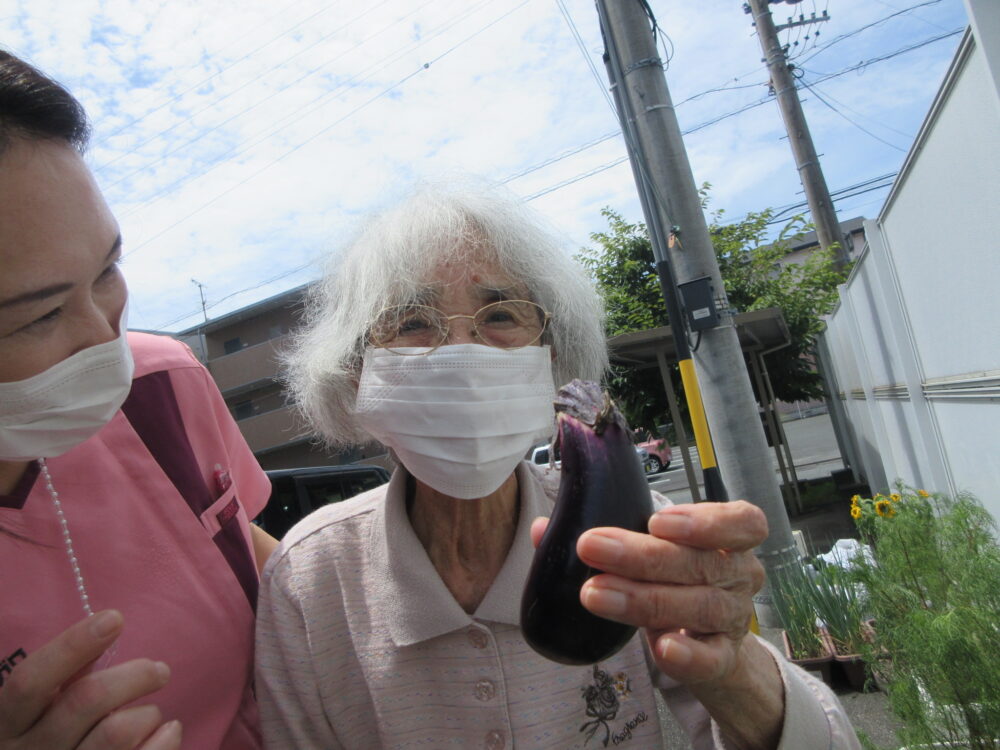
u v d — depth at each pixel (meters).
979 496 3.77
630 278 10.55
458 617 1.07
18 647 1.01
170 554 1.21
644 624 0.73
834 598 3.53
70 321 0.86
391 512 1.17
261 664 1.21
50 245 0.78
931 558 2.61
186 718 1.15
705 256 5.02
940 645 2.09
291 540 1.28
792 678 0.94
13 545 1.05
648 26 5.14
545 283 1.19
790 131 13.56
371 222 1.25
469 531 1.16
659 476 18.47
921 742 2.17
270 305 25.59
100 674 0.69
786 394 11.68
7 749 0.66
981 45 2.41
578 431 0.86
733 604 0.74
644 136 5.09
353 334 1.18
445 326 1.12
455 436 1.08
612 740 1.07
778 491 4.90
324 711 1.19
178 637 1.16
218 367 25.69
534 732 1.05
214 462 1.39
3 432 0.89
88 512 1.13
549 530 0.85
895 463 6.70
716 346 5.00
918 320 4.33
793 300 11.03
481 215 1.14
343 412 1.32
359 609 1.17
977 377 3.31
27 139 0.76
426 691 1.09
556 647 0.82
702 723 1.08
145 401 1.30
